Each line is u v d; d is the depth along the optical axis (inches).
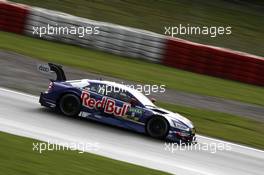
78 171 1138.0
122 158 1322.6
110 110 1587.1
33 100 1761.8
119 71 2421.3
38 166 1120.2
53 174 1085.8
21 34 2778.1
